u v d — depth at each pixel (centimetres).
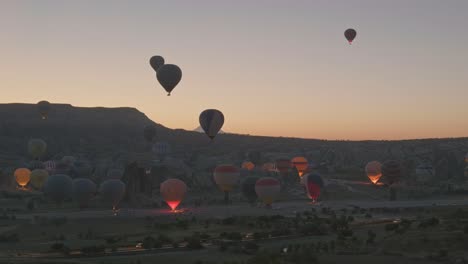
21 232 7538
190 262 5225
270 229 7725
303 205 10931
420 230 6506
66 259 5344
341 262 4994
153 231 7612
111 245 6300
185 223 8069
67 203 10981
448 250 5444
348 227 7719
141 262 5228
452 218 8444
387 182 12044
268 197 10119
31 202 10312
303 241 6525
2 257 5438
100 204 10669
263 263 5038
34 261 5022
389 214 9625
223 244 6131
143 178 12206
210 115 10262
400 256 5278
